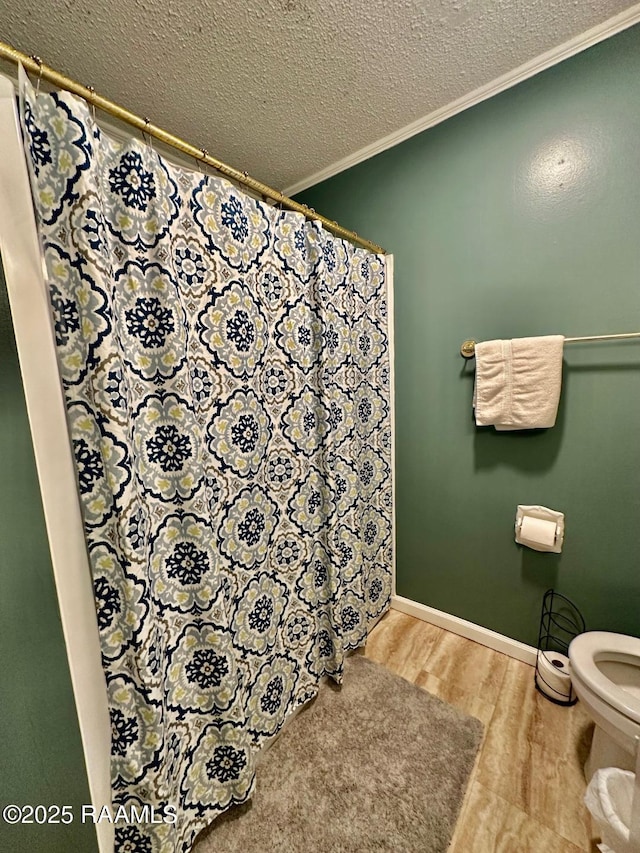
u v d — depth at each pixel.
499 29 0.99
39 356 0.64
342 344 1.32
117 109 0.70
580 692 0.96
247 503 1.03
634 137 1.03
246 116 1.26
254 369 1.03
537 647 1.44
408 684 1.38
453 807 0.97
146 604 0.75
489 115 1.23
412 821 0.95
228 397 0.96
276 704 1.15
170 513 0.84
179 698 0.87
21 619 0.67
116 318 0.70
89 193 0.63
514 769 1.06
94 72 1.03
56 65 0.99
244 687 1.04
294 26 0.92
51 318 0.65
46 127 0.62
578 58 1.06
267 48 0.98
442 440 1.56
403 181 1.45
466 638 1.61
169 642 0.84
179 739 0.87
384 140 1.44
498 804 0.98
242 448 1.00
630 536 1.20
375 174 1.52
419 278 1.50
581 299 1.18
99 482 0.71
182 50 0.97
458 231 1.37
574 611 1.34
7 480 0.65
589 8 0.96
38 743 0.70
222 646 0.90
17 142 0.59
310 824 0.95
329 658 1.37
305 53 1.01
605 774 0.83
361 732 1.19
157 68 1.03
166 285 0.77
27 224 0.61
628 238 1.08
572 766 1.06
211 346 0.91
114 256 0.72
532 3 0.92
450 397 1.51
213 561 0.87
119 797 0.78
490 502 1.47
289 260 1.11
